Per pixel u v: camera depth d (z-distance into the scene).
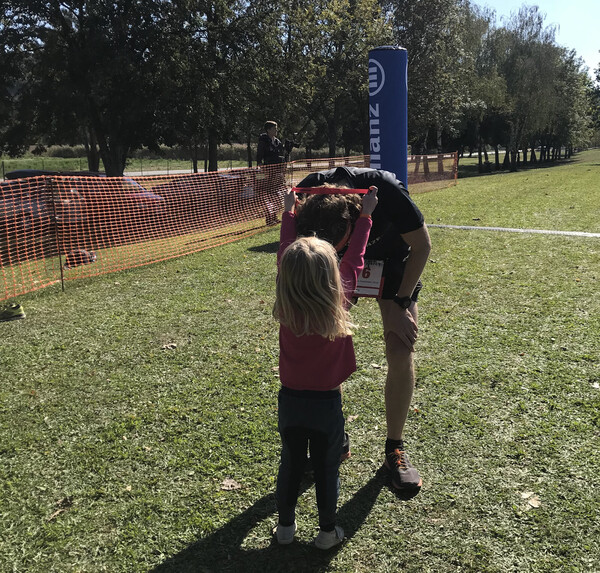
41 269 7.63
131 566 2.17
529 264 6.72
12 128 23.59
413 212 2.29
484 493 2.52
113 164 23.09
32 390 3.77
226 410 3.40
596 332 4.39
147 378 3.91
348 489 2.59
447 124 33.31
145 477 2.75
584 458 2.74
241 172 10.67
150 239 9.47
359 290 2.49
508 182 20.86
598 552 2.13
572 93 46.31
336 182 2.37
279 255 2.24
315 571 2.11
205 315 5.29
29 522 2.44
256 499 2.55
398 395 2.53
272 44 23.25
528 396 3.40
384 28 26.39
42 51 21.94
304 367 2.04
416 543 2.23
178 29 21.62
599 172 25.86
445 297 5.51
